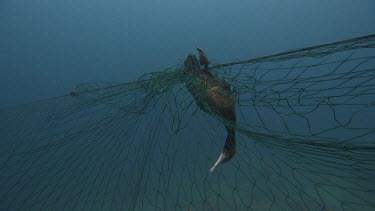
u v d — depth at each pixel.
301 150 1.75
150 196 8.99
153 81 2.85
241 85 2.46
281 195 10.03
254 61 2.49
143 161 2.58
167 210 7.34
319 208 8.82
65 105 3.56
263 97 2.21
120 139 2.84
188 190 7.65
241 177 11.55
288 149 1.80
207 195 9.22
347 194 8.48
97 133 3.04
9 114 3.86
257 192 10.43
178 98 2.58
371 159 1.47
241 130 2.11
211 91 2.58
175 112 2.47
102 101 3.16
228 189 10.87
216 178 11.99
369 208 7.32
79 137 3.12
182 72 2.87
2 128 3.64
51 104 3.68
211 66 2.91
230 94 2.52
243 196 10.26
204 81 2.74
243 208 9.48
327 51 1.98
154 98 2.83
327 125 26.06
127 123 2.91
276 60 2.28
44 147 3.22
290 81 2.10
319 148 1.67
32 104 3.81
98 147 2.94
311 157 1.70
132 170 2.72
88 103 3.32
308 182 10.61
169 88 2.68
